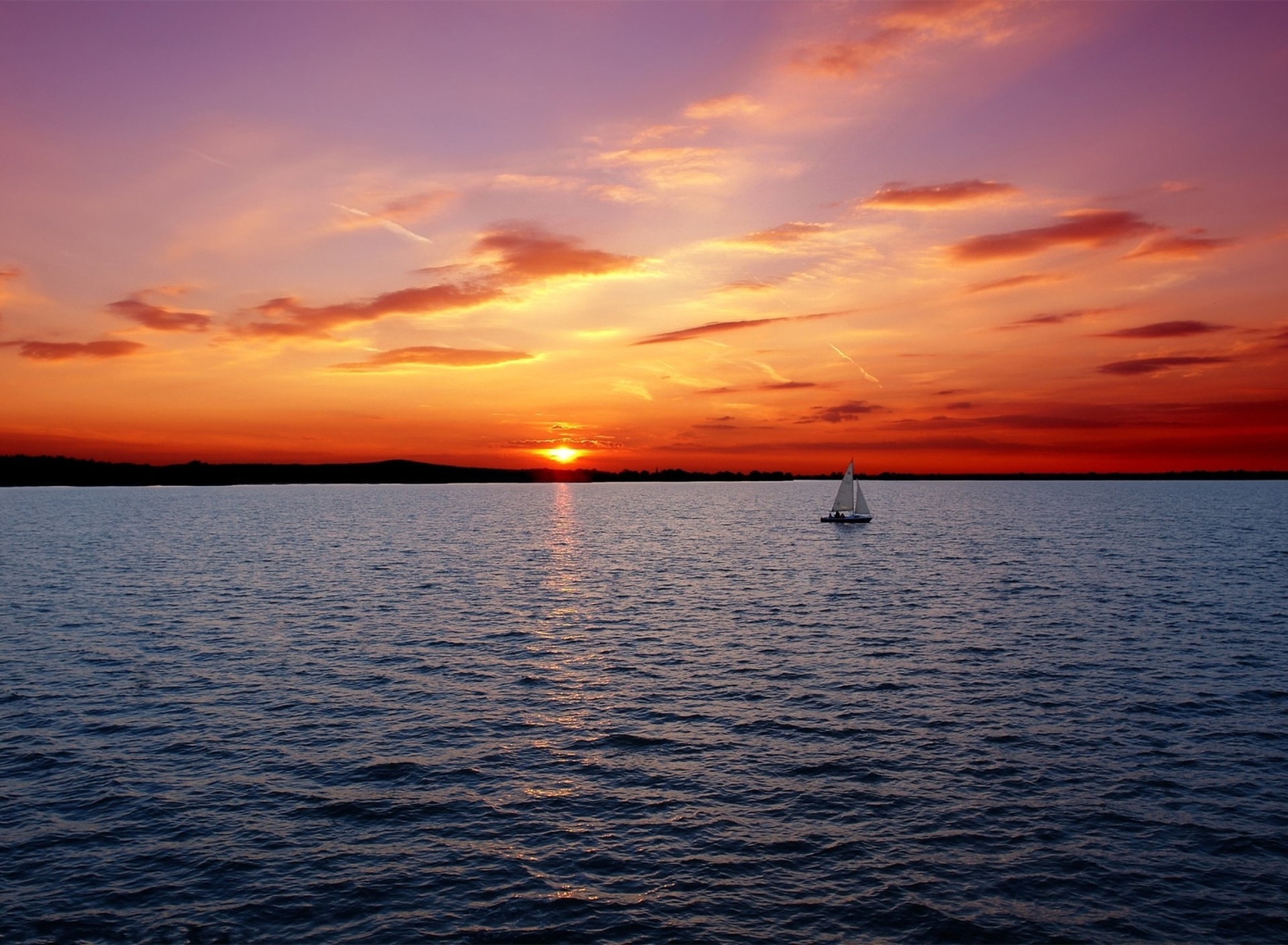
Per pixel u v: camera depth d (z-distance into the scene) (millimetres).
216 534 144000
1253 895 21703
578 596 69688
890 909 21062
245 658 46000
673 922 20531
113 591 72312
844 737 33094
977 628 54750
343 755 31266
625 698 38500
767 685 40688
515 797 27594
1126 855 23688
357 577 82438
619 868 23062
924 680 41312
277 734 33562
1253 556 98688
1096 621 56531
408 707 37156
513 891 21969
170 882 22312
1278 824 25438
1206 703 37000
